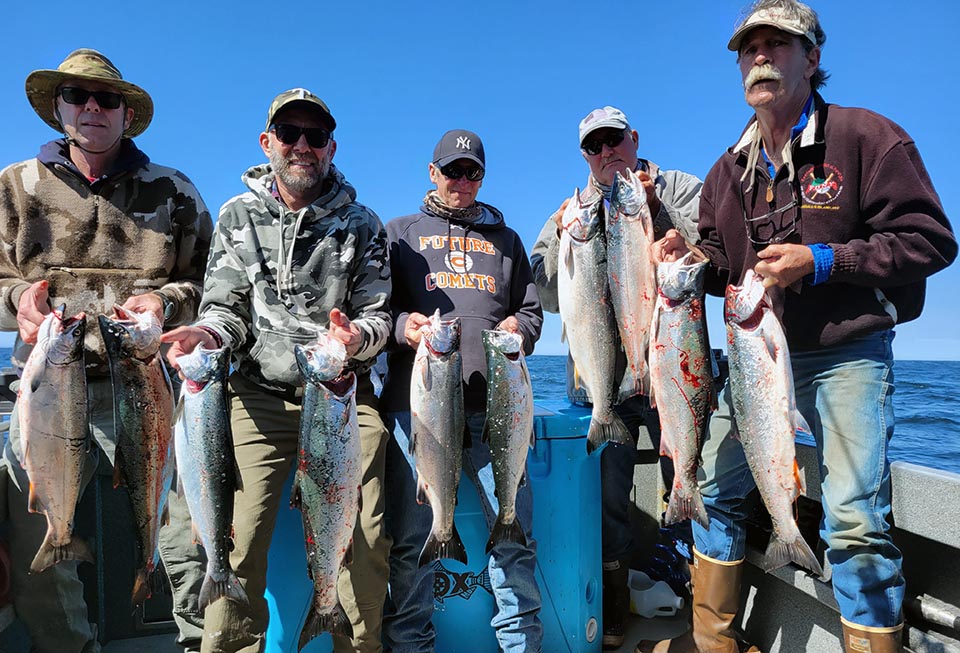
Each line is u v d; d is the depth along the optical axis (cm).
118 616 360
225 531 253
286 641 292
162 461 261
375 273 311
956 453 1365
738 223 315
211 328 276
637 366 307
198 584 303
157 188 338
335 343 263
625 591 366
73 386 260
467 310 327
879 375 273
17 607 302
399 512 307
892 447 1453
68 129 319
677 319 284
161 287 335
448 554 285
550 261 399
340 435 262
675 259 306
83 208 323
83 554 265
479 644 320
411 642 298
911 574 293
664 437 291
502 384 291
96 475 351
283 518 296
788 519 262
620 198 303
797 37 277
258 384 295
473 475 316
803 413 295
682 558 406
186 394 251
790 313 290
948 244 257
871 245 260
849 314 276
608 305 309
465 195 343
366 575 275
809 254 259
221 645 262
